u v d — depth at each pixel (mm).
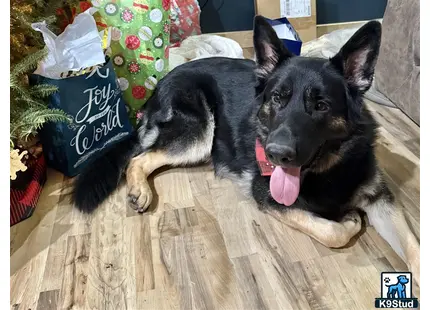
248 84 970
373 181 783
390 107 1200
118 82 1059
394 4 1167
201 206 892
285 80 739
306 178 797
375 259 725
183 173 1011
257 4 1655
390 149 999
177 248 783
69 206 907
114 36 1063
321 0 1756
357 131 759
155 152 982
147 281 717
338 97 721
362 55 711
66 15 1090
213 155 1015
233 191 936
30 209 883
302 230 780
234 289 691
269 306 658
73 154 960
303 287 685
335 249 753
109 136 1048
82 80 925
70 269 749
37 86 858
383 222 756
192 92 999
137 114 1145
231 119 971
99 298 691
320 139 714
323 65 739
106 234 826
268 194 830
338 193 792
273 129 712
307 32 1708
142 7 1059
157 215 872
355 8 1788
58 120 868
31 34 912
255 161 894
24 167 760
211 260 751
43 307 678
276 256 749
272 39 772
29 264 763
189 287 701
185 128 980
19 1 885
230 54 1424
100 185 913
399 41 1127
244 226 827
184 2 1494
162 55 1128
